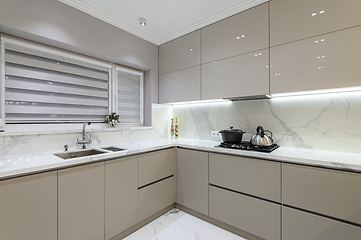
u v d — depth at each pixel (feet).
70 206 4.64
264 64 6.09
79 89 7.12
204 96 7.69
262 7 6.13
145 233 6.18
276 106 6.92
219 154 6.38
